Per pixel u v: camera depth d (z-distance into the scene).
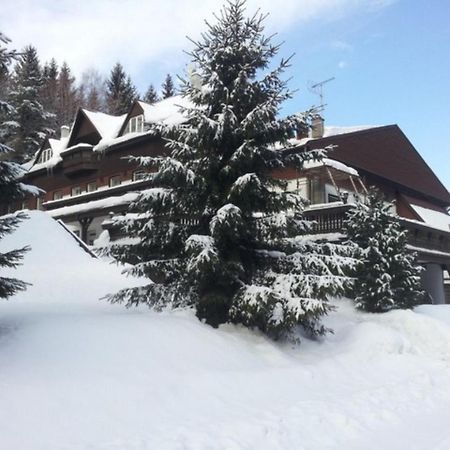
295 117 10.91
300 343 11.23
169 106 33.31
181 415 6.70
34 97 47.59
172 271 10.95
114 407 6.57
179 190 10.77
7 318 9.27
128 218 10.91
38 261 18.75
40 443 5.43
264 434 6.23
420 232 25.64
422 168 37.78
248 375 8.43
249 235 10.94
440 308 18.16
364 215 16.77
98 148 35.09
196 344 9.17
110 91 73.38
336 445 6.10
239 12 11.38
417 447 6.03
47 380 6.89
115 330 8.85
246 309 9.88
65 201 36.31
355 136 30.03
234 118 10.64
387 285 15.67
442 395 8.90
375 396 8.41
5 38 8.19
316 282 10.20
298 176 24.77
